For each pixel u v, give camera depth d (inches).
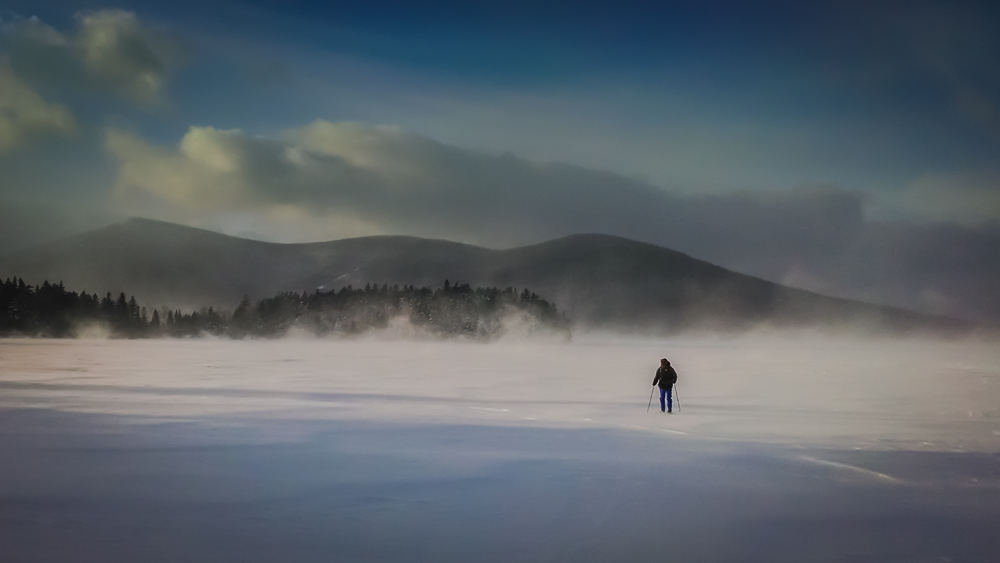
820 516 323.9
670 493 371.2
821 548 273.7
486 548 268.2
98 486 378.6
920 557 262.7
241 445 534.3
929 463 468.8
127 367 1776.6
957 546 277.3
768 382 1369.3
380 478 406.3
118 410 786.8
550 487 384.5
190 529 290.5
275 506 334.3
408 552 261.1
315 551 260.8
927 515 327.9
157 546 265.3
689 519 316.2
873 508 340.2
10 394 992.2
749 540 283.9
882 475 424.5
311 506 335.3
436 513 323.3
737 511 332.5
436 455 491.2
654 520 314.2
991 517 324.5
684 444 550.9
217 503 339.9
